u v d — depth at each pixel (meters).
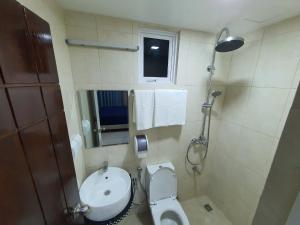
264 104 1.31
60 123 0.68
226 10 1.07
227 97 1.70
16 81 0.39
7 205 0.34
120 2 1.00
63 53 1.08
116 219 1.18
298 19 1.06
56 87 0.65
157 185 1.59
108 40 1.25
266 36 1.27
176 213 1.52
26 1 0.62
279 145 0.43
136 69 1.40
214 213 1.88
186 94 1.52
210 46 1.54
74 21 1.15
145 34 1.40
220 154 1.85
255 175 1.43
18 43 0.41
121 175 1.49
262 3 0.95
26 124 0.43
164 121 1.49
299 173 0.38
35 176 0.46
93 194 1.31
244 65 1.48
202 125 1.77
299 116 0.38
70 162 0.78
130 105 1.46
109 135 1.48
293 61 1.10
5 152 0.34
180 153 1.80
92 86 1.32
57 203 0.60
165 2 0.99
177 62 1.49
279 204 0.44
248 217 1.53
